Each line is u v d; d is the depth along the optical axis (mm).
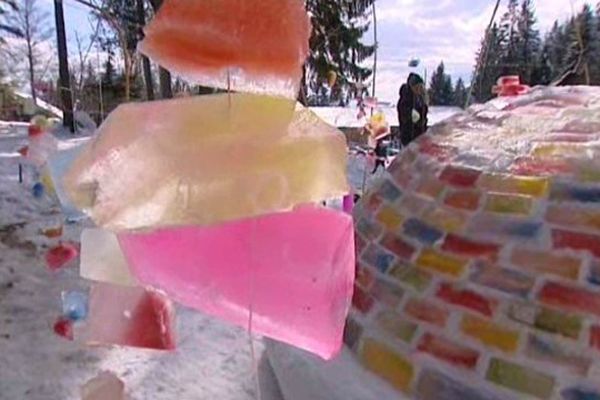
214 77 863
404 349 2223
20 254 5512
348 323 2516
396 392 2180
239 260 913
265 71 858
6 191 7305
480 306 2084
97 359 3783
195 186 847
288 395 2500
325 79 5973
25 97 15234
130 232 880
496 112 2713
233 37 842
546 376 1892
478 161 2416
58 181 1005
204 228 900
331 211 938
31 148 5461
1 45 15336
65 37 11508
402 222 2521
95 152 885
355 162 4633
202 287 922
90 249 1026
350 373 2311
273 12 852
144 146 869
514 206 2178
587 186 2082
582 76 3309
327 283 915
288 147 854
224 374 3561
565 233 2029
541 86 2988
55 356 3816
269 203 851
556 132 2357
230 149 849
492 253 2139
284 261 911
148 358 3764
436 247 2309
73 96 9734
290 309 918
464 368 2047
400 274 2389
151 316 1225
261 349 3207
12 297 4672
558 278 1977
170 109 879
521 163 2291
